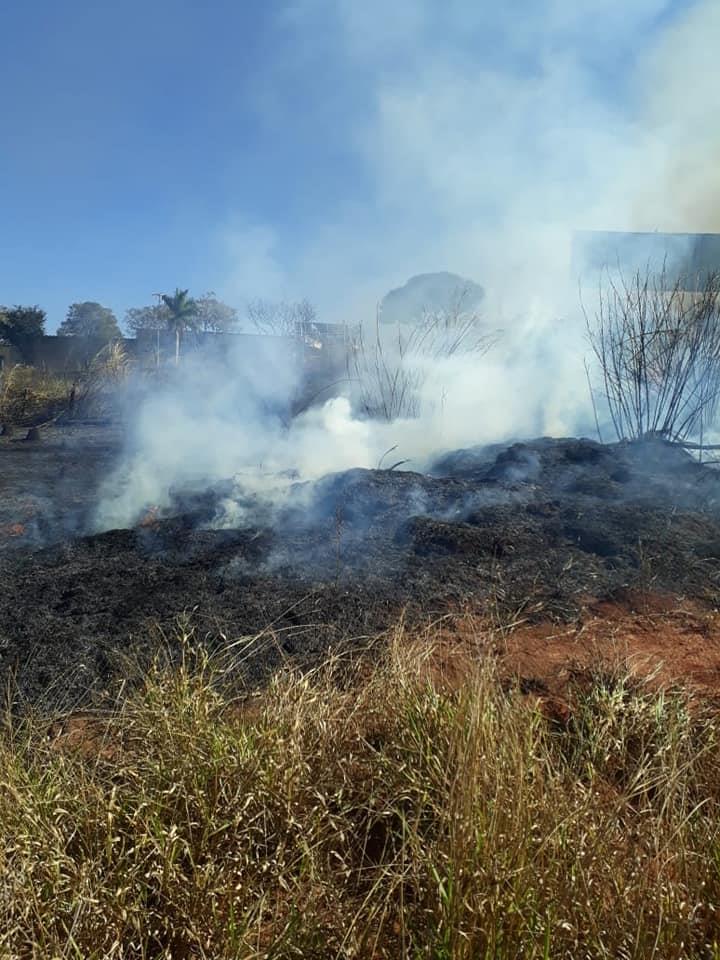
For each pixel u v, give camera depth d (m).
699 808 2.31
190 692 2.79
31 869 1.99
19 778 2.35
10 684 3.23
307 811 2.28
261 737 2.47
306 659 3.37
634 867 2.04
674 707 2.67
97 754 2.64
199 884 2.02
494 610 3.87
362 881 2.18
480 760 2.17
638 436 6.84
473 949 1.85
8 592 4.18
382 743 2.60
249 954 1.90
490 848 1.97
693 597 4.08
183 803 2.30
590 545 4.72
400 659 2.90
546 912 1.88
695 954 1.91
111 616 3.83
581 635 3.63
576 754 2.52
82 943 1.92
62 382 14.84
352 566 4.41
